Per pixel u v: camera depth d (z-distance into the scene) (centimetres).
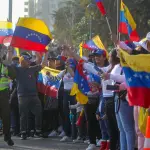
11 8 3259
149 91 860
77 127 1509
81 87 1251
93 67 1038
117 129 1149
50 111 1622
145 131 903
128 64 864
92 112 1286
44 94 1614
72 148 1358
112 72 1070
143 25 4353
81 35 5838
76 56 1145
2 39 1540
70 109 1503
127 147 1038
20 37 1321
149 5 4291
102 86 1162
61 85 1568
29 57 1559
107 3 4081
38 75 1589
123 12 1227
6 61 1373
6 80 1369
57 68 1614
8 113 1377
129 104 927
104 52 1238
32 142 1488
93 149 1295
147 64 854
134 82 864
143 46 955
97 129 1375
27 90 1530
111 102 1131
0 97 1362
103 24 4675
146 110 891
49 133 1653
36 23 1320
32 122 1630
